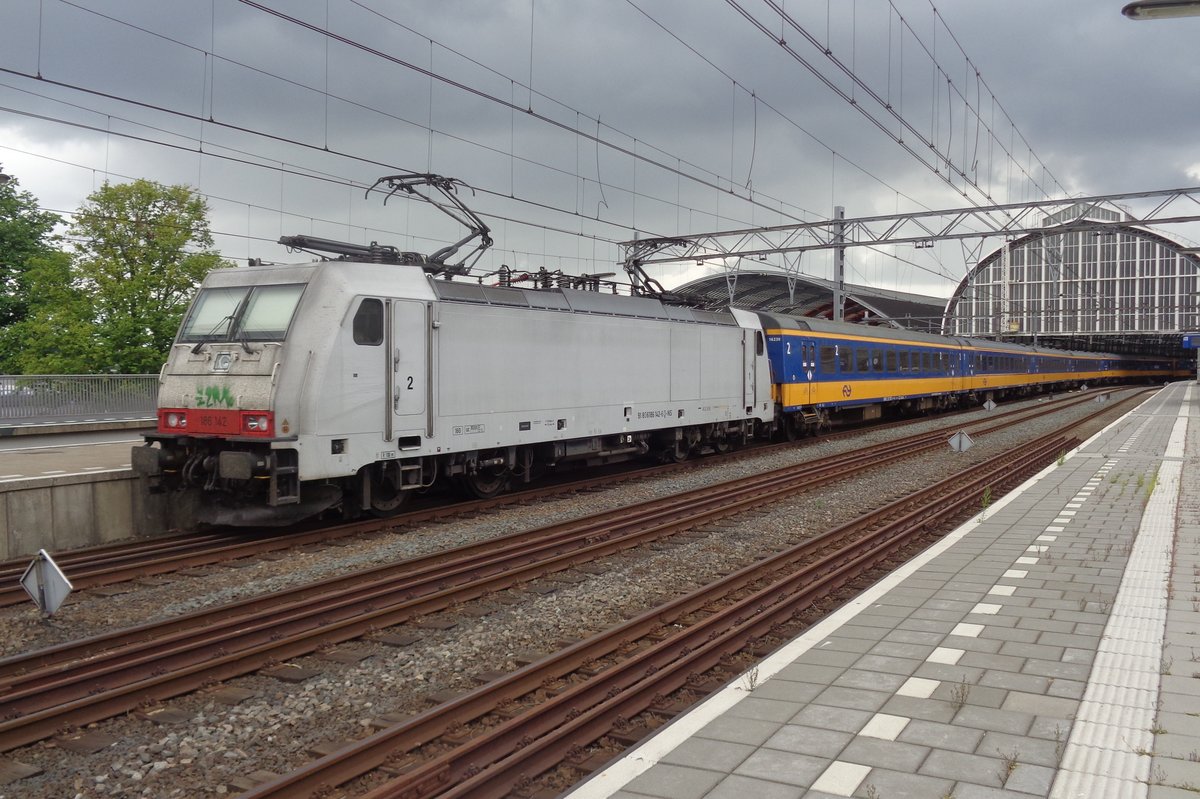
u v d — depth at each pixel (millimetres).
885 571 10375
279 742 5676
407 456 13211
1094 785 4281
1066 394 65250
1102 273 78375
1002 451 23750
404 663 7121
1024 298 81688
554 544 11422
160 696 6312
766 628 7918
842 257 32188
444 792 4793
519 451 16125
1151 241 75938
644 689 6121
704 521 13586
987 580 8609
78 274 30797
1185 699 5379
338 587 9383
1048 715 5164
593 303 17234
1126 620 7109
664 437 20328
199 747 5574
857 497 16062
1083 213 28703
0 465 16203
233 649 7391
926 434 27984
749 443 27172
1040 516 12430
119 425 24328
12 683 6391
